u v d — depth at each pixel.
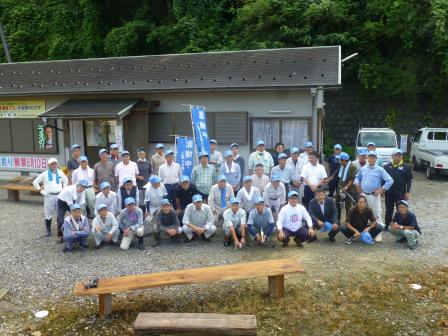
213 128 12.93
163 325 4.95
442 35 18.33
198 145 10.87
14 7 29.84
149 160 13.45
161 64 14.75
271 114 12.43
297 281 6.55
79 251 8.10
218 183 8.84
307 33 21.38
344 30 22.03
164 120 13.34
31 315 5.80
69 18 28.70
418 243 8.10
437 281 6.43
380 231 8.11
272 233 8.22
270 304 5.91
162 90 12.86
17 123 14.80
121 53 26.16
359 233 8.00
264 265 6.12
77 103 13.66
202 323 4.97
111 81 14.04
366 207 7.99
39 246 8.45
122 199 8.63
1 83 15.34
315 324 5.39
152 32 25.58
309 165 9.23
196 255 7.73
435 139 16.33
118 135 12.69
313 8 20.77
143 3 27.91
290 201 7.98
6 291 6.42
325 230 8.16
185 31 24.41
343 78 21.72
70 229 8.02
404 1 20.44
